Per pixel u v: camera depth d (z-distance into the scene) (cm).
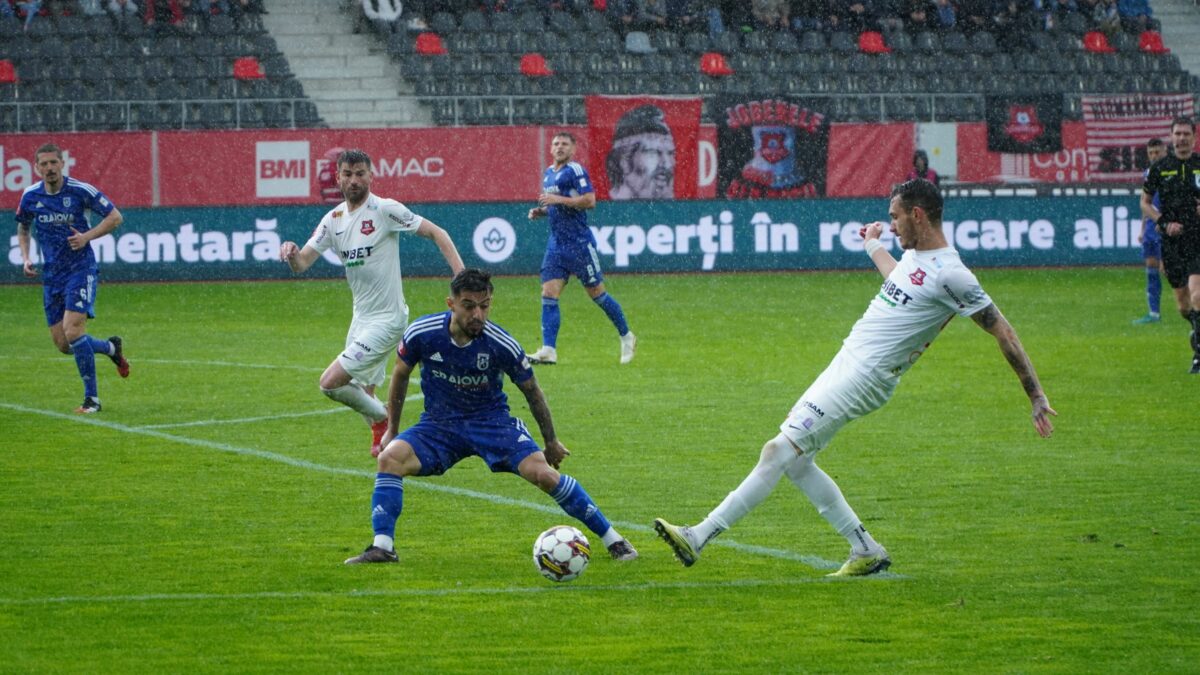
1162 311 5553
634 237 7194
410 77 8138
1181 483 2506
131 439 2983
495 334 1903
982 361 4184
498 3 8538
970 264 7394
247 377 3931
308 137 6944
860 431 3059
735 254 7288
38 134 6738
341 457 2795
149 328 5147
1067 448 2848
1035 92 7944
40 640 1588
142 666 1500
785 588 1823
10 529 2162
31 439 2978
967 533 2136
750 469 2672
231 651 1552
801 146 7294
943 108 8300
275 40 8150
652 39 8525
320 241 2766
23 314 5659
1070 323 5175
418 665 1507
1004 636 1606
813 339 4747
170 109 7662
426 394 1978
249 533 2144
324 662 1516
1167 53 8956
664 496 2438
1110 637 1600
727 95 7212
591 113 7112
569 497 1956
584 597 1777
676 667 1500
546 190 4112
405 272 7056
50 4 8038
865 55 8606
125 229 6825
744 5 8794
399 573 1898
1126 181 7512
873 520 2231
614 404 3441
